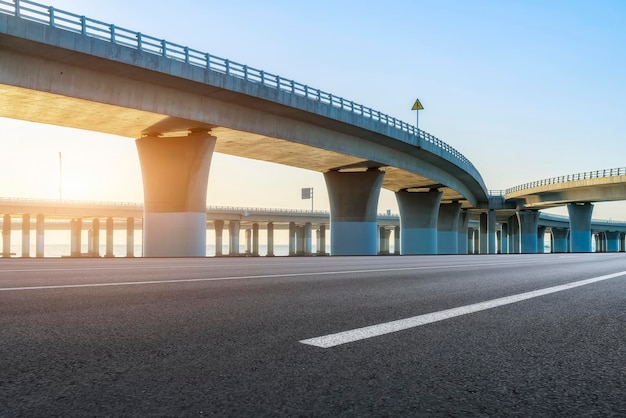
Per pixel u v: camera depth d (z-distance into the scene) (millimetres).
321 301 6129
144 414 2084
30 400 2246
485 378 2730
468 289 7836
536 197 88125
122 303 5684
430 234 70938
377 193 54531
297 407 2203
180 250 37656
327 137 44969
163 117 34344
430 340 3773
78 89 29766
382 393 2430
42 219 88438
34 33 26062
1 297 6145
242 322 4492
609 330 4293
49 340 3609
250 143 42594
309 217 120938
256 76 36438
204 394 2365
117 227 138125
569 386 2592
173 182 38062
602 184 71312
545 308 5680
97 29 28500
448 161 60219
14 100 30500
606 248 184125
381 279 9766
